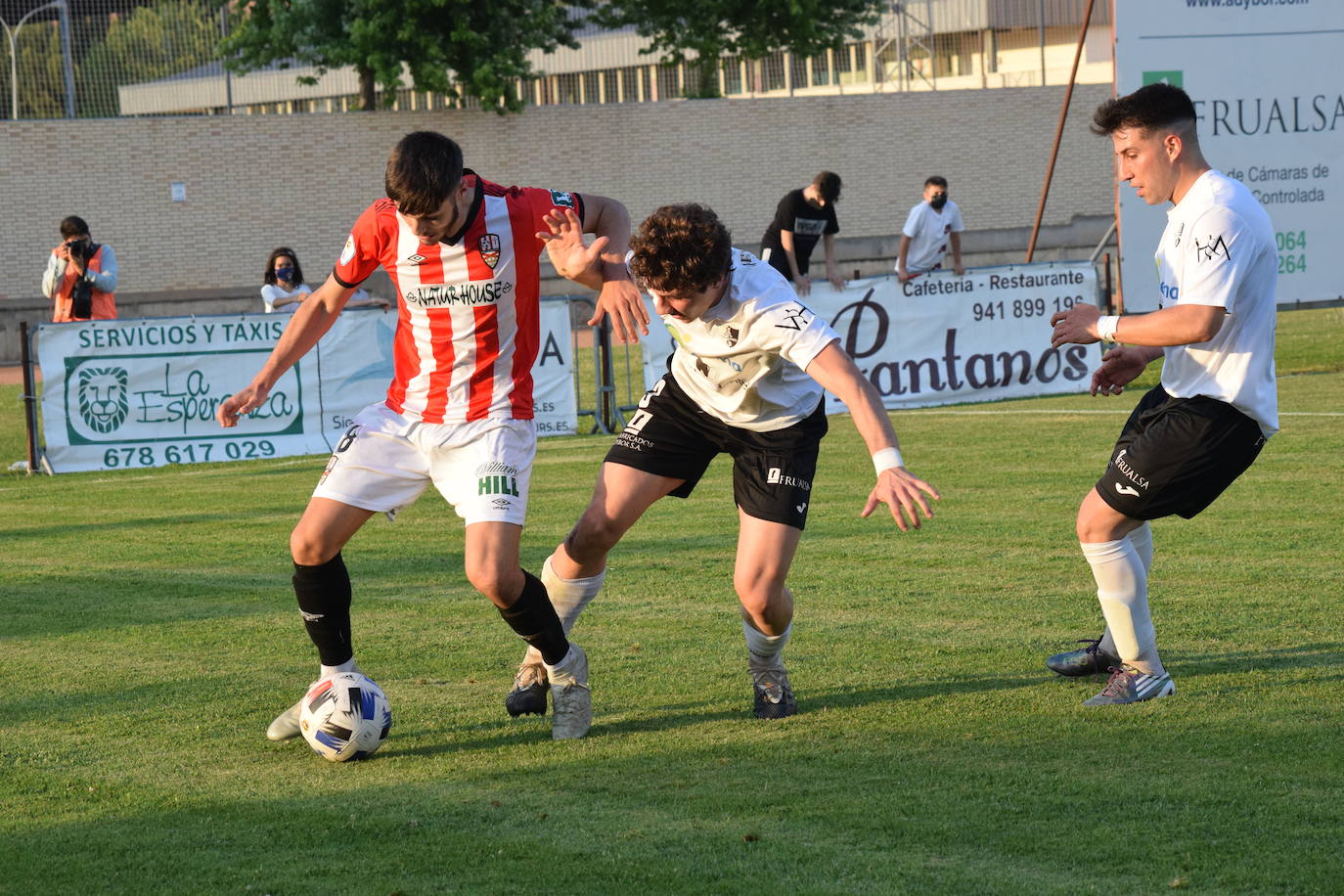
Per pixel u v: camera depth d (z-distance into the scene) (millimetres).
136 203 67062
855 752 10125
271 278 33938
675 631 14086
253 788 9773
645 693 11992
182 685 12570
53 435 29078
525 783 9742
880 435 9492
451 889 7848
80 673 13055
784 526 10820
